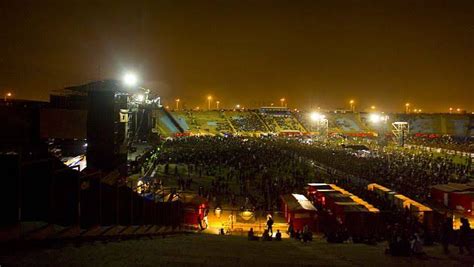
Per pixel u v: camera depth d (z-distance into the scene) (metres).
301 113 170.62
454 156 90.56
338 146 101.81
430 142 123.00
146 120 79.69
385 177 57.34
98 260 10.34
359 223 33.22
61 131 39.97
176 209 31.31
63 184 13.61
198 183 54.72
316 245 22.77
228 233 32.59
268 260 13.16
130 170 48.72
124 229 17.16
